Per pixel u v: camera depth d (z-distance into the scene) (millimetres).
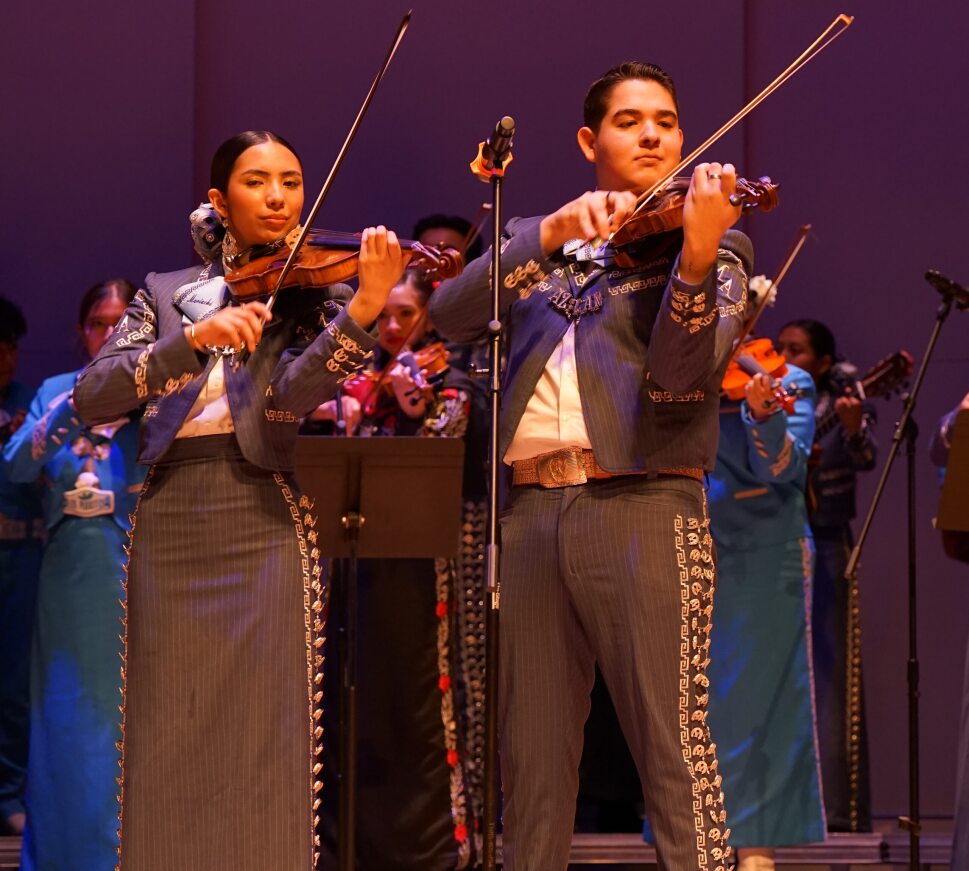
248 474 9031
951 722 19422
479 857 14711
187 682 8820
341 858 12320
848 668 16859
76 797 13391
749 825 14211
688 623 8461
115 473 13867
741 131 19625
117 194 18609
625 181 9375
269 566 8945
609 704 17359
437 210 19453
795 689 14531
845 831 16484
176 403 9031
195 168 19125
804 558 14852
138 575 9047
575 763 8859
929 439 19688
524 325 9141
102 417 9164
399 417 14898
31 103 18531
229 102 19234
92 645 13555
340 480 12445
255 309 8656
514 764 8781
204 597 8898
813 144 19875
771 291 14453
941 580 19625
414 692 14305
